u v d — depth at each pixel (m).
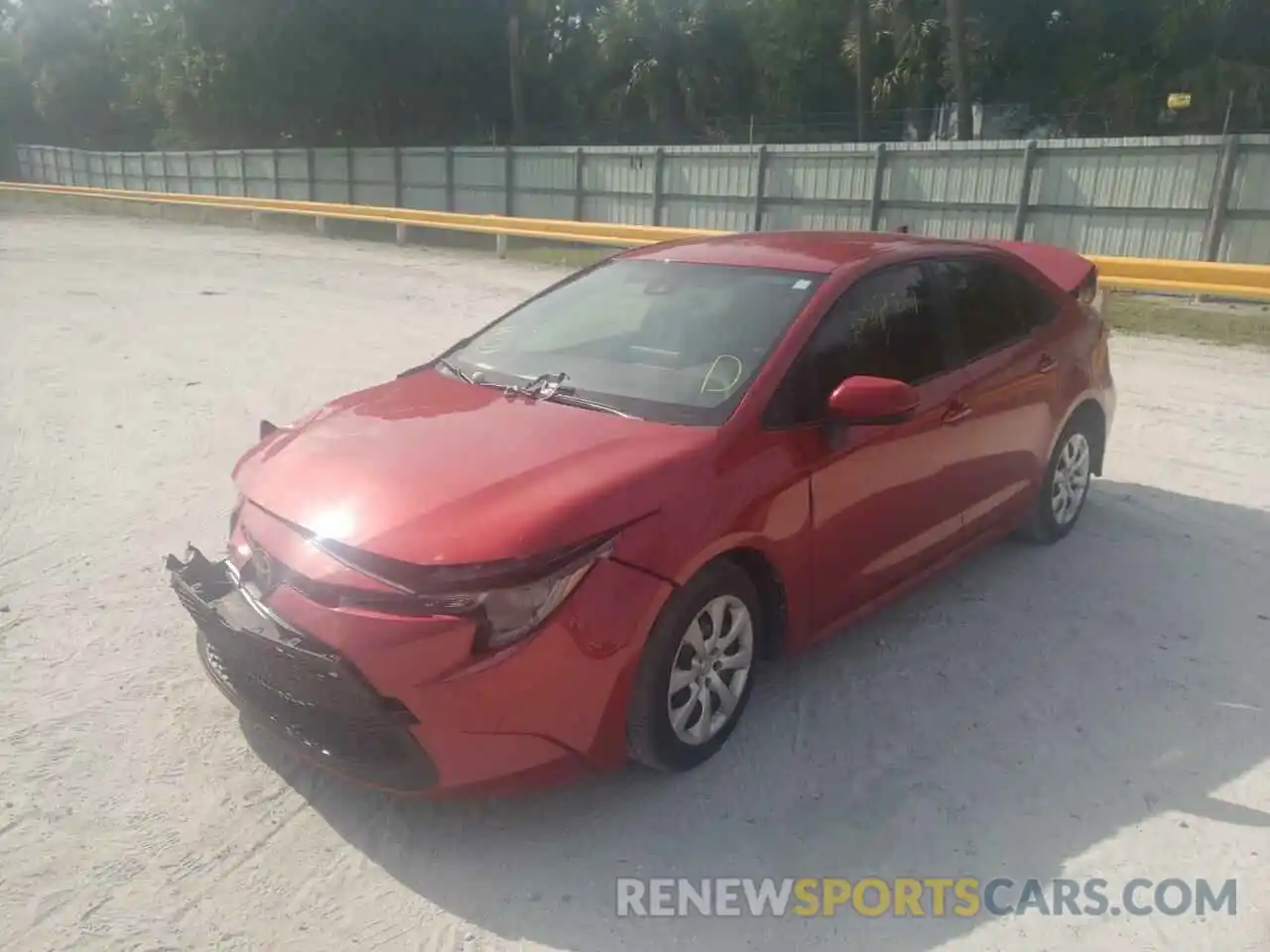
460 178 26.16
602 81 37.06
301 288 15.35
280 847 3.15
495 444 3.45
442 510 3.09
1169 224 15.59
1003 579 5.00
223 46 32.78
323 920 2.88
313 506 3.24
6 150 49.09
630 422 3.59
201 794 3.38
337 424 3.77
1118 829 3.25
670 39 34.59
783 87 32.84
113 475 6.53
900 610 4.69
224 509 5.93
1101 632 4.49
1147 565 5.18
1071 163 16.42
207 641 3.41
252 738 3.68
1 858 3.08
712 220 20.95
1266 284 11.70
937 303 4.48
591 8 37.53
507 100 37.41
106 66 50.19
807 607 3.75
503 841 3.19
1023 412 4.80
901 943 2.82
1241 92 24.69
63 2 50.69
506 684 2.93
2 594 4.80
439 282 16.14
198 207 31.31
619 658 3.07
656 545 3.15
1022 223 17.03
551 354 4.20
